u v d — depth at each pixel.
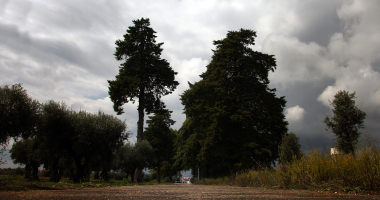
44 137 16.27
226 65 27.14
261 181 12.20
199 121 27.38
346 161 7.39
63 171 39.97
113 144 19.41
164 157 44.00
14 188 7.45
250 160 22.28
